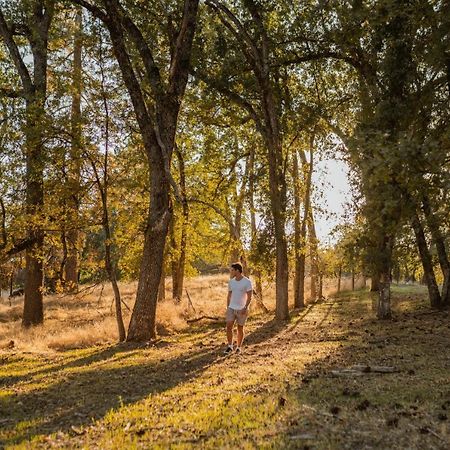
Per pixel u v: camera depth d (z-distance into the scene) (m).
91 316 27.58
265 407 6.18
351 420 5.45
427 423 5.20
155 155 16.20
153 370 10.38
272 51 21.91
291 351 11.60
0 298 42.59
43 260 21.91
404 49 13.94
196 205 28.03
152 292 16.25
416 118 13.07
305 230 26.98
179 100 16.45
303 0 19.53
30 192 18.52
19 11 21.12
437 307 21.08
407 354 10.09
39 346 16.83
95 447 5.20
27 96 17.91
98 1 17.66
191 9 16.31
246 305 12.05
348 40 12.12
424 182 6.69
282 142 24.64
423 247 21.12
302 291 28.45
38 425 6.44
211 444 4.99
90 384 9.21
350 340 13.25
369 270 18.00
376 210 8.03
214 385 8.15
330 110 22.56
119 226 19.58
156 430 5.69
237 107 24.86
